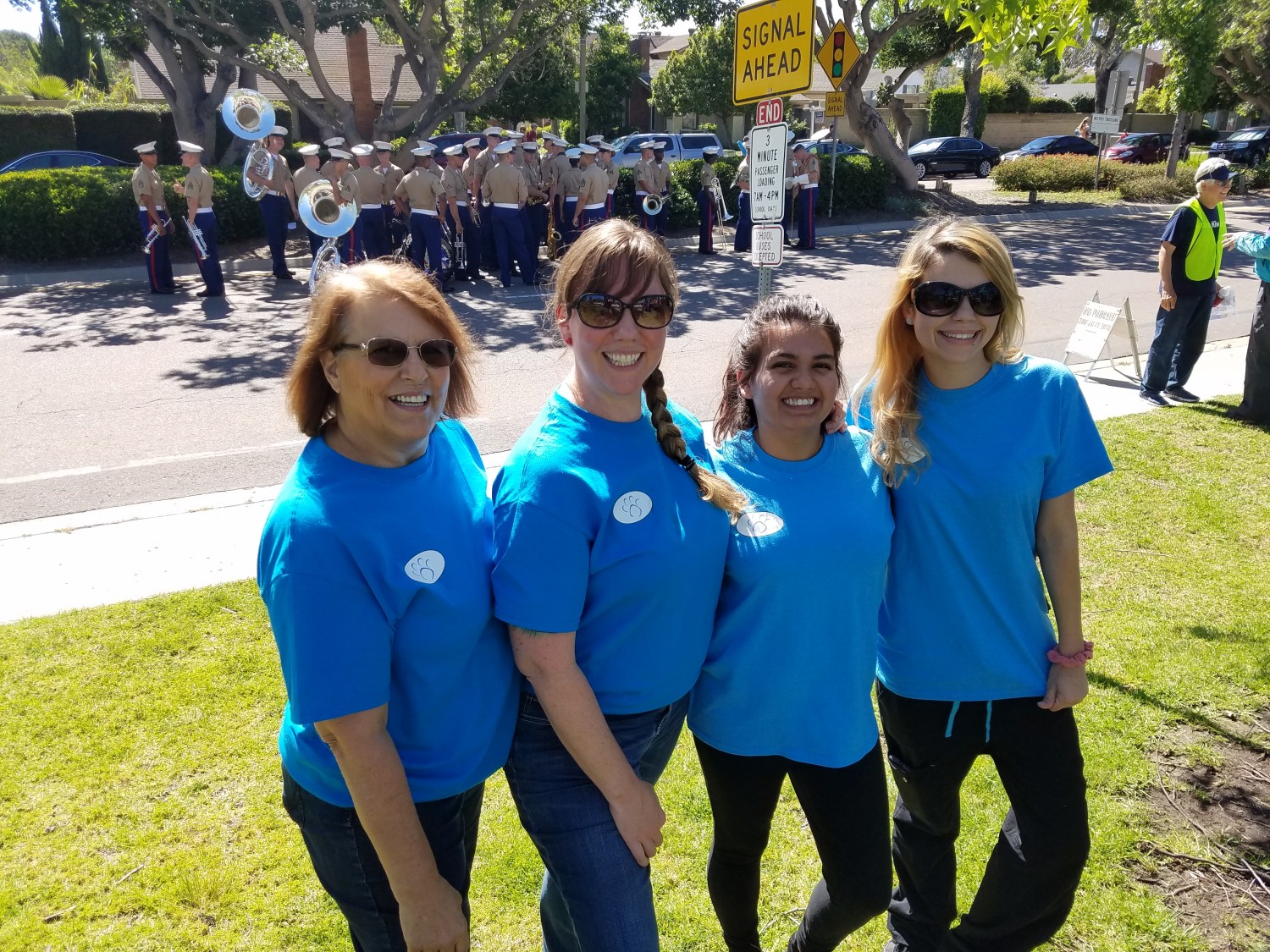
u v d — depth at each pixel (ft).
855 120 69.21
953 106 139.85
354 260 41.04
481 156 44.52
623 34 123.95
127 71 145.59
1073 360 28.04
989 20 12.61
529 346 30.01
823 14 61.57
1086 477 6.61
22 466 19.84
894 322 6.74
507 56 70.38
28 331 32.76
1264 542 15.66
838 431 6.75
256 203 48.73
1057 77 173.17
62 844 9.16
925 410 6.74
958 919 8.18
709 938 8.21
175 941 8.10
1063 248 50.19
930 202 67.72
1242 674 11.78
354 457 5.35
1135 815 9.43
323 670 4.89
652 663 5.87
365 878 5.73
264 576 5.15
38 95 108.88
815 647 6.33
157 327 33.35
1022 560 6.64
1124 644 12.52
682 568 5.71
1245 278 40.70
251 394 24.98
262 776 10.16
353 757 5.04
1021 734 6.79
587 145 47.37
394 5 53.31
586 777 5.84
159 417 23.13
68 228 44.11
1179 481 18.26
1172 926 8.14
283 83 54.08
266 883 8.74
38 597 14.12
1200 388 24.90
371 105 87.56
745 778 6.75
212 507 17.57
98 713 11.14
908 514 6.70
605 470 5.57
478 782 5.84
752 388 6.60
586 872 5.60
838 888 6.66
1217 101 96.17
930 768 7.09
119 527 16.63
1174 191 72.74
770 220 14.10
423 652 5.33
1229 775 10.00
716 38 117.80
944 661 6.81
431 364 5.28
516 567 5.38
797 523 6.23
